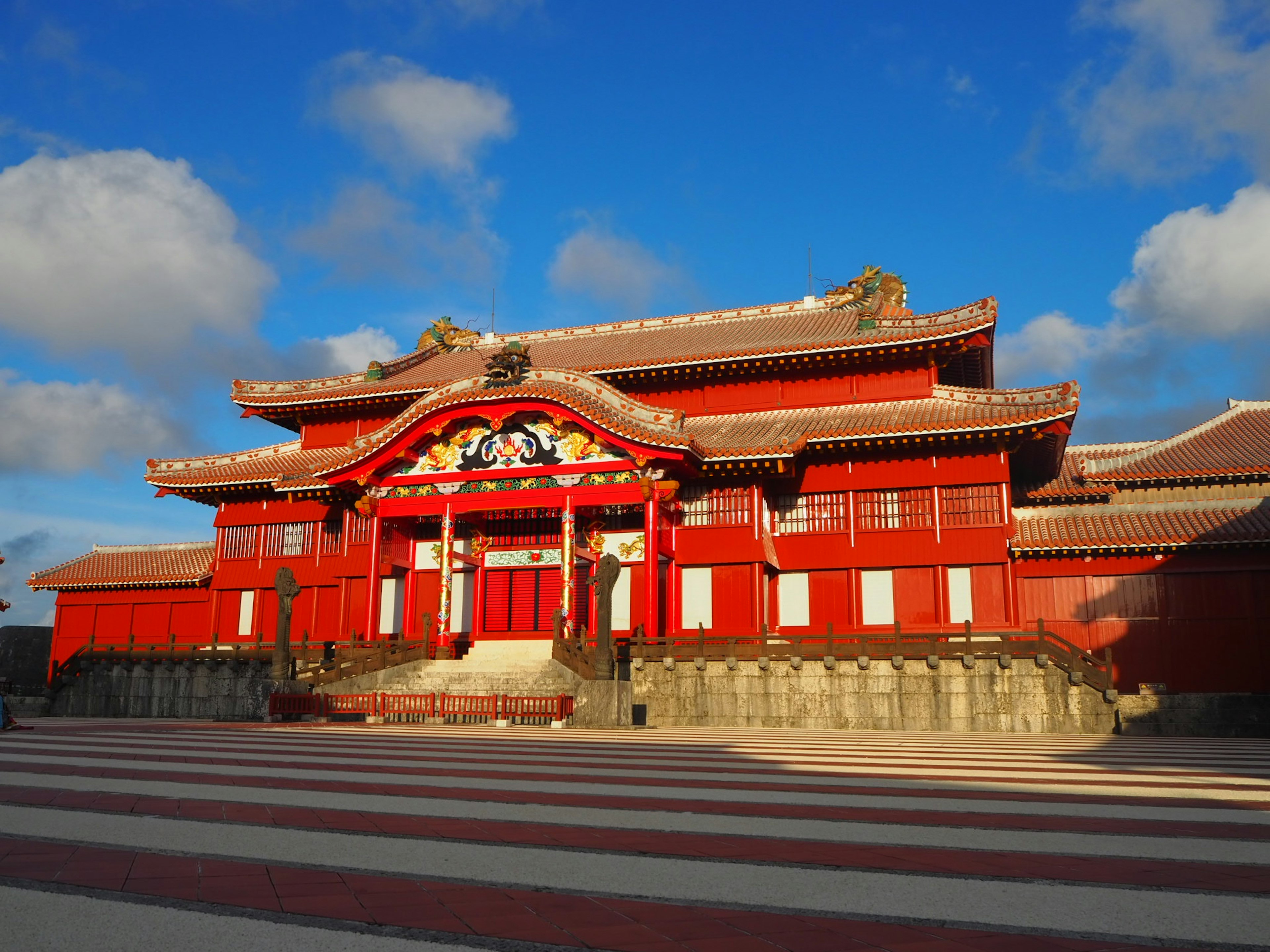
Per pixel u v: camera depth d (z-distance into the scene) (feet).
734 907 21.08
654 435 127.65
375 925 19.49
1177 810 35.88
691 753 64.95
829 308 185.78
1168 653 129.08
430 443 143.33
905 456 139.23
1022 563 136.05
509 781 45.37
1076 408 125.49
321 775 47.19
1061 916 20.36
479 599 149.28
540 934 18.97
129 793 39.14
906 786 43.91
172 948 17.83
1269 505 132.87
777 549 142.31
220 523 171.53
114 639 177.27
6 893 21.56
